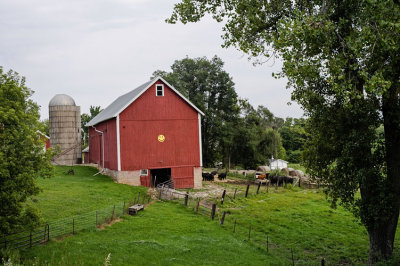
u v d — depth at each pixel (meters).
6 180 11.16
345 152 13.38
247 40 14.62
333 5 11.70
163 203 25.44
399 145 13.62
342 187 14.10
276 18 14.20
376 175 13.72
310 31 10.22
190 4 14.98
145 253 14.05
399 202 13.77
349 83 10.75
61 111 45.16
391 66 11.27
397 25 9.29
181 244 15.77
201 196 29.36
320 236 19.70
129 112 32.09
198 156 34.59
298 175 41.94
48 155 12.78
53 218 17.97
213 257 14.54
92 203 22.17
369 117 13.12
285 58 10.72
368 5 10.11
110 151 34.25
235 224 20.27
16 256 11.68
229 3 14.77
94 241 14.99
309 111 15.24
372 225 14.23
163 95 33.41
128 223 18.56
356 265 15.59
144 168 32.34
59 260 12.31
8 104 11.72
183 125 34.12
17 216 11.97
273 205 26.66
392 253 14.26
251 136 55.78
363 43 10.17
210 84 56.75
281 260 15.45
